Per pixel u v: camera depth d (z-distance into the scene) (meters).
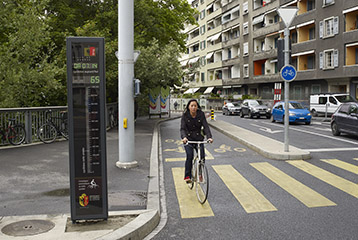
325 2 34.44
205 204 6.10
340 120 15.19
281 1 42.06
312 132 17.41
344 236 4.57
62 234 4.43
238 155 10.98
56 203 5.93
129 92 8.87
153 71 21.06
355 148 11.99
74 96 4.73
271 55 44.59
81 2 21.66
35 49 16.50
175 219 5.38
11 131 12.33
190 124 6.57
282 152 10.42
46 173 8.18
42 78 16.16
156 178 7.75
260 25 48.97
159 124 25.59
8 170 8.48
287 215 5.43
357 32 31.33
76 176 4.79
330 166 9.08
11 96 15.70
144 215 5.11
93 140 4.79
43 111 13.48
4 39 18.55
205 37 68.94
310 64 38.44
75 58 4.71
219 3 63.88
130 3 8.77
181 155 11.37
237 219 5.30
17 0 16.97
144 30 23.86
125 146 8.93
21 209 5.63
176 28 27.67
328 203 6.00
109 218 5.07
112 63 20.25
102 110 4.77
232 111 37.88
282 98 43.47
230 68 59.53
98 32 19.50
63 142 13.62
